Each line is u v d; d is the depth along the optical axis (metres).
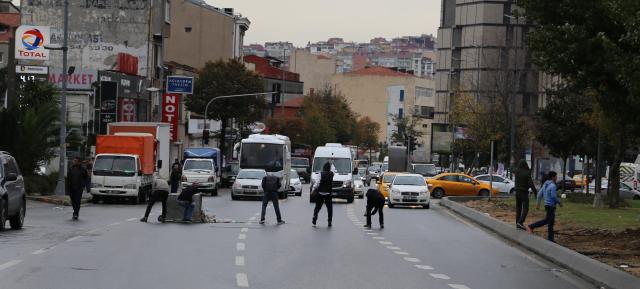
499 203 48.06
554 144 57.38
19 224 26.59
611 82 22.97
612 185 44.59
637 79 20.09
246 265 17.98
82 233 25.23
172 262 18.22
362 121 166.00
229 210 40.91
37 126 45.34
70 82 68.19
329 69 195.00
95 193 44.66
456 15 126.56
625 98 22.84
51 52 78.31
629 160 94.38
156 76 82.94
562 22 23.31
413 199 47.59
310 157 120.69
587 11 22.50
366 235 27.36
